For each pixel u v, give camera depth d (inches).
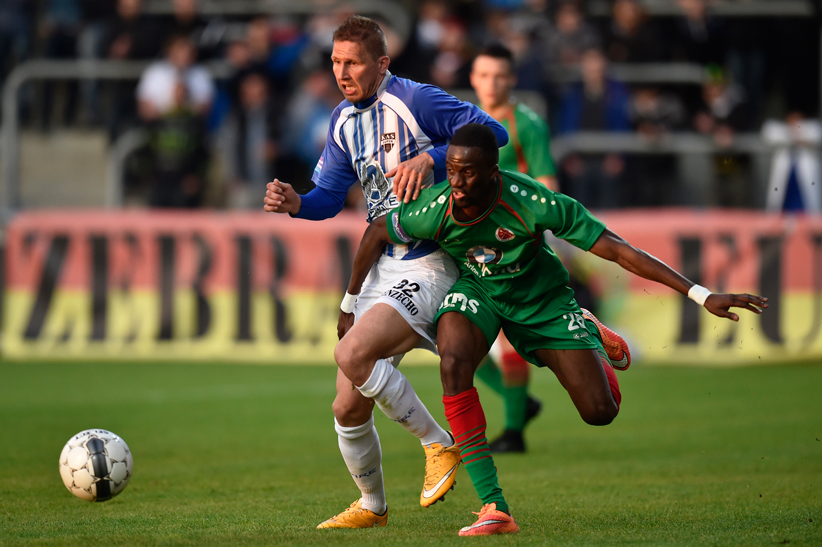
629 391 1243.2
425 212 542.9
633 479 736.3
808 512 579.2
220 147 1743.4
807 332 1433.3
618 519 564.7
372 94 574.2
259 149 1694.1
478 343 542.3
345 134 590.9
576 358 559.8
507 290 560.4
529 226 529.0
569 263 1417.3
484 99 850.8
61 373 1391.5
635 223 1469.0
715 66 1784.0
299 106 1688.0
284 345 1477.6
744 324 1433.3
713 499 638.5
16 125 1736.0
